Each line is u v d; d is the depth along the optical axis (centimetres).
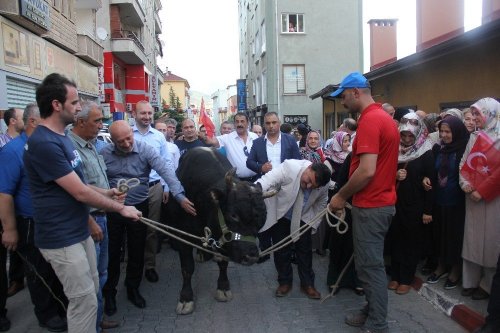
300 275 520
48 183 318
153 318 471
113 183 471
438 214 533
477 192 447
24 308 501
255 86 3322
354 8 2583
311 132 754
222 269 516
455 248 496
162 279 593
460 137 502
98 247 393
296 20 2581
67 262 324
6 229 420
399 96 1275
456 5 1325
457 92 957
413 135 499
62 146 321
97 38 2233
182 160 514
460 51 924
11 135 545
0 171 418
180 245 489
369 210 397
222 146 705
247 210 394
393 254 525
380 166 394
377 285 401
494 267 449
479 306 451
